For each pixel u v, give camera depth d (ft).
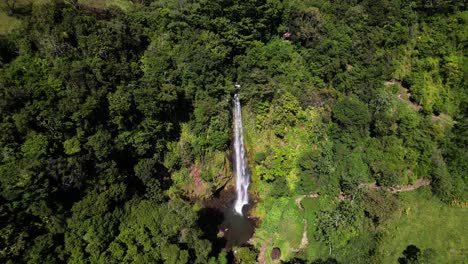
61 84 150.30
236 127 218.18
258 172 208.64
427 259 176.24
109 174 155.43
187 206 165.89
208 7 210.79
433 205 209.05
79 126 152.15
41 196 131.85
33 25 163.63
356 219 186.09
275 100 215.10
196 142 196.75
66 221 142.00
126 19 197.26
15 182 124.47
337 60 228.02
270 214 198.59
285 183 206.08
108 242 143.64
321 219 186.19
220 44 209.77
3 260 118.83
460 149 216.95
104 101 162.61
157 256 143.95
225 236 188.44
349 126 213.05
